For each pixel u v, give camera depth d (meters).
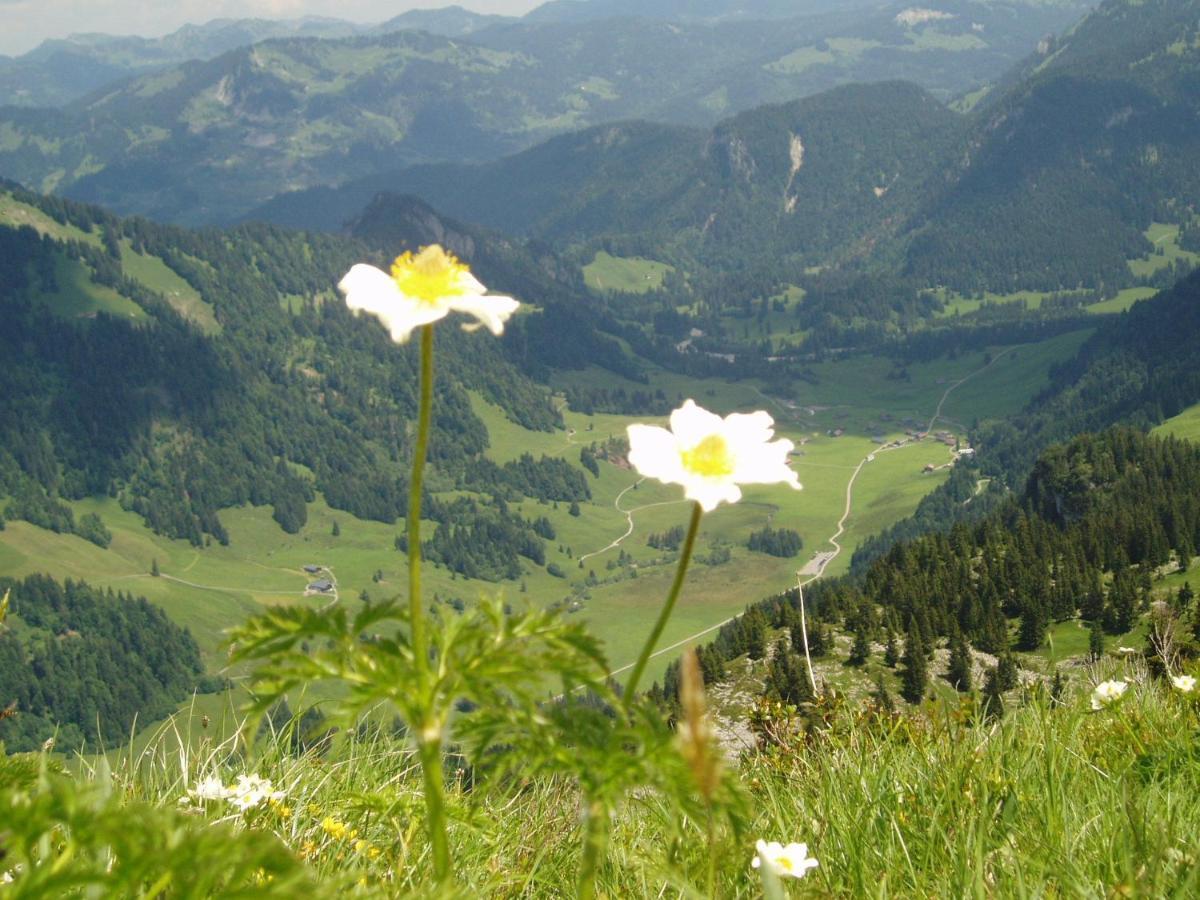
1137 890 3.36
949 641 70.56
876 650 64.81
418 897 2.65
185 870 1.96
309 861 4.25
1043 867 3.74
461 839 4.56
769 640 56.72
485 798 4.70
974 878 3.69
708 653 50.44
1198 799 4.76
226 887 1.97
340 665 2.63
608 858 4.39
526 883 4.35
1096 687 6.75
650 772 2.59
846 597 78.75
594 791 2.58
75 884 1.93
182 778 4.95
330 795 4.96
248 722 2.57
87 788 2.07
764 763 6.79
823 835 4.68
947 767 5.41
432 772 2.62
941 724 6.49
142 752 5.10
